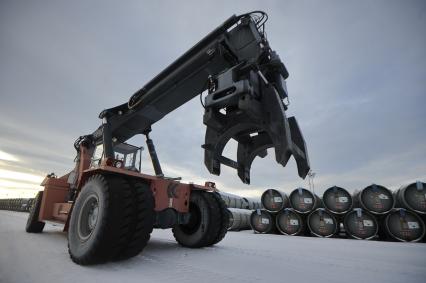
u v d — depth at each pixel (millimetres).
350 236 7328
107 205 2676
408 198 6863
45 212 4992
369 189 7352
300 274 2457
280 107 2189
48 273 2285
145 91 3676
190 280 2143
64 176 5426
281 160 2072
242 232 9523
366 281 2273
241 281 2145
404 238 6637
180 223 3904
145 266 2648
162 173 4250
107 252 2598
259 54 2605
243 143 2803
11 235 4898
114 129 4188
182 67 3225
